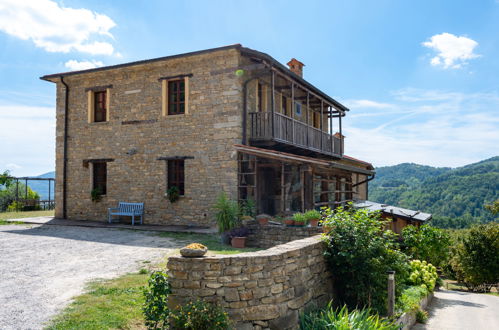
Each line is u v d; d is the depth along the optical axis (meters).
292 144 13.27
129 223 13.41
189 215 12.62
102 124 14.30
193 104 12.73
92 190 14.24
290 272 5.36
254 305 4.77
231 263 4.68
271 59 11.75
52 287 5.76
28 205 20.81
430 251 13.27
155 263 7.32
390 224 16.55
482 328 7.77
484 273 19.05
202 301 4.50
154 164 13.31
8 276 6.41
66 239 10.20
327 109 19.59
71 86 15.01
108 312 4.77
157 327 4.54
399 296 7.45
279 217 10.49
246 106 12.33
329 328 5.08
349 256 6.36
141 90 13.66
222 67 12.33
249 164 11.77
